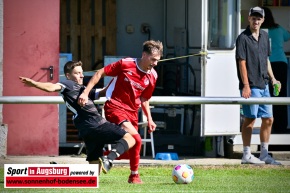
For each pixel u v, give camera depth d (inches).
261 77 1647.4
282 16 2097.7
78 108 1242.0
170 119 1984.5
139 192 1184.2
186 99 1502.2
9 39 1829.5
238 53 1636.3
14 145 1846.7
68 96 1245.1
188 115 1994.3
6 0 1824.6
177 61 2066.9
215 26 1859.0
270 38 2003.0
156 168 1582.2
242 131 1664.6
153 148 1873.8
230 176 1448.1
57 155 1861.5
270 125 1670.8
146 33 2210.9
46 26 1840.6
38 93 1844.2
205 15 1847.9
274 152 1919.3
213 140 1929.1
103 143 1252.5
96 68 2183.8
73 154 1936.5
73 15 2180.1
